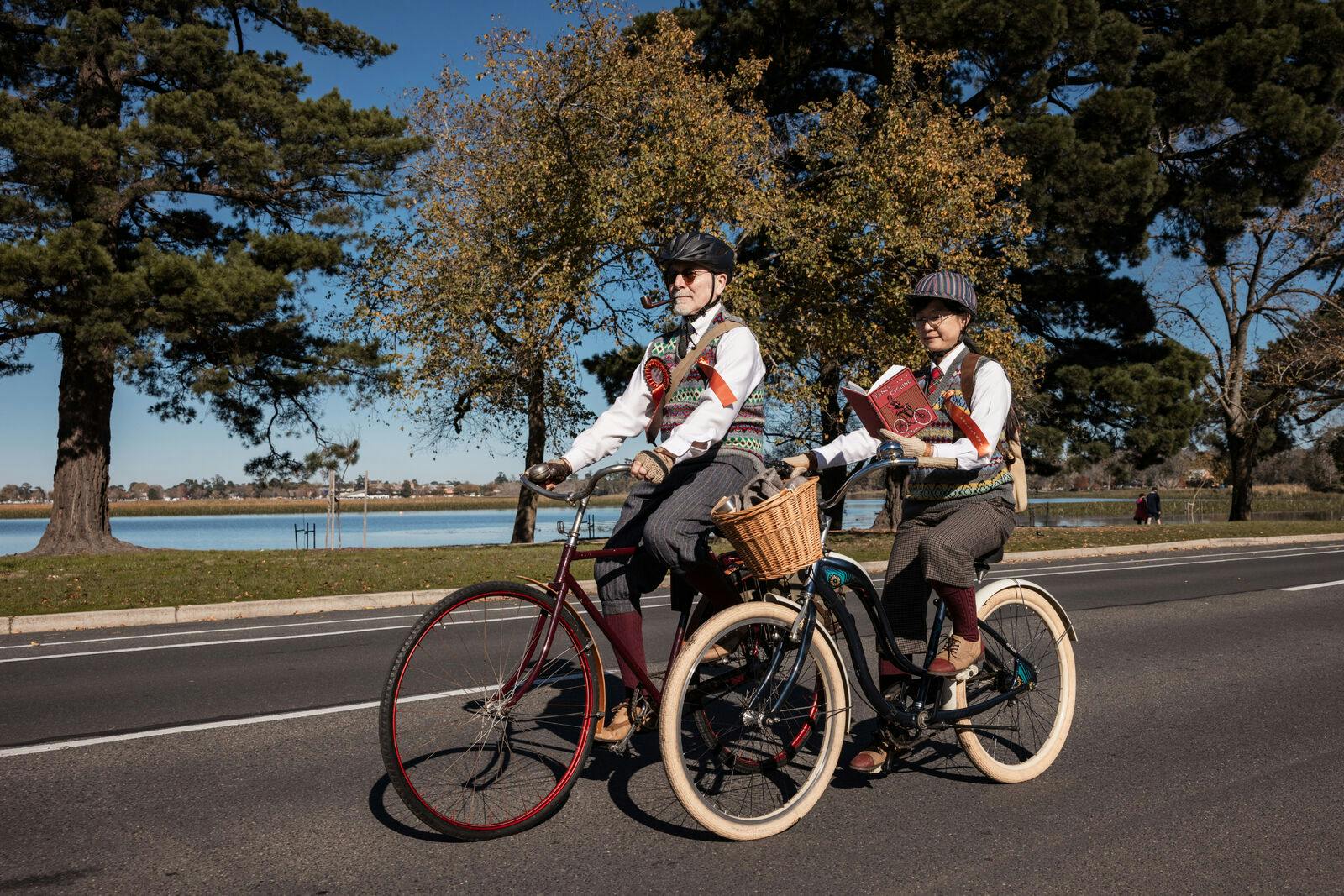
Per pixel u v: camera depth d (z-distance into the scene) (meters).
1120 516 50.06
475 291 16.28
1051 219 22.38
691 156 15.94
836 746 3.13
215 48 18.34
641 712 3.10
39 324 15.97
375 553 15.23
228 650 6.64
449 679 3.77
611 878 2.66
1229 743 4.02
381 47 21.95
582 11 16.77
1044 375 24.17
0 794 3.40
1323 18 24.62
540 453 23.83
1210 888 2.59
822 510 3.14
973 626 3.22
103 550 18.45
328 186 19.86
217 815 3.17
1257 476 85.69
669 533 2.94
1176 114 23.92
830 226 17.95
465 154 19.83
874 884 2.61
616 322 18.75
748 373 3.06
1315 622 7.38
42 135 16.23
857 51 25.62
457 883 2.62
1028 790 3.42
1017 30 21.67
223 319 17.38
